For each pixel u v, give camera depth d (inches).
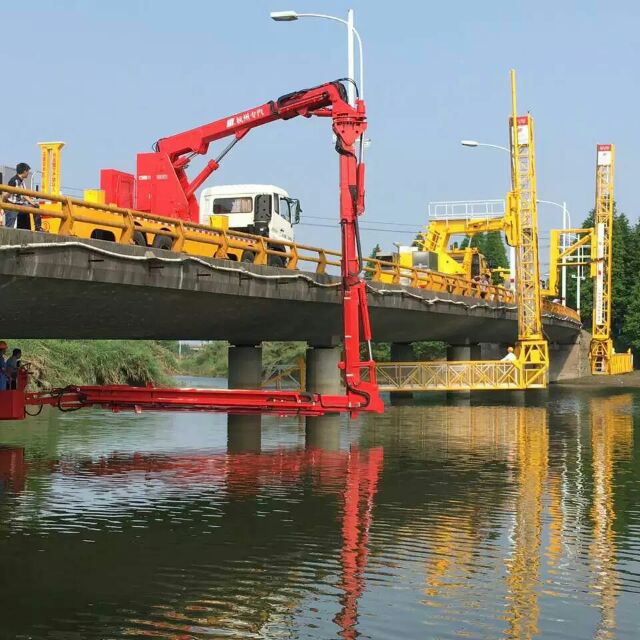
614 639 531.8
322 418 1397.6
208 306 1187.3
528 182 2748.5
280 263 1560.0
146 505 900.0
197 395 1339.8
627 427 1720.0
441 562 690.8
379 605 591.5
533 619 564.7
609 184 4293.8
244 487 1007.6
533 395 2910.9
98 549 725.9
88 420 1793.8
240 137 1459.2
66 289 925.8
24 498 931.3
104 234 1245.1
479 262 2979.8
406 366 2433.6
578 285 4788.4
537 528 806.5
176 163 1469.0
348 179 1323.8
